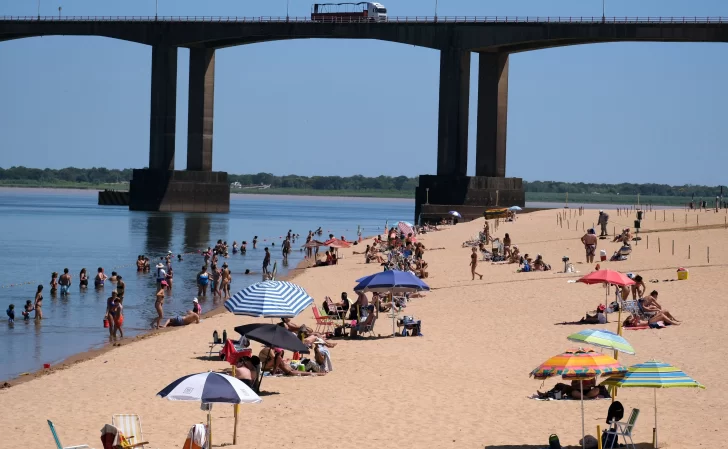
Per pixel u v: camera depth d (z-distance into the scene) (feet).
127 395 106.83
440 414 97.45
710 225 317.01
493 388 108.88
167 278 241.35
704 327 141.59
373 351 132.98
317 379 114.73
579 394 102.83
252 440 88.48
